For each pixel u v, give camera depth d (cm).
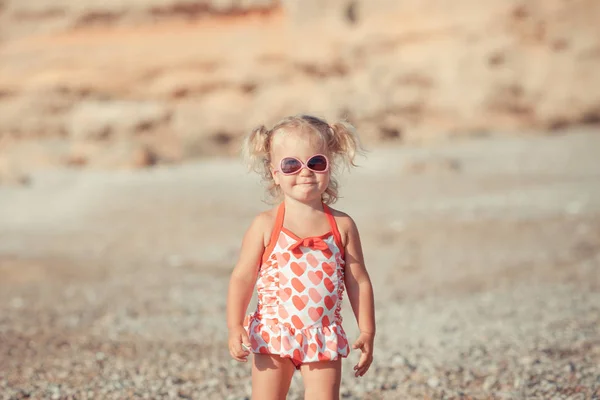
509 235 1376
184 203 2219
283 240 323
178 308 891
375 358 597
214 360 594
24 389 487
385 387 502
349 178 2434
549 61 3466
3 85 4094
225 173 2833
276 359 317
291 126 328
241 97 3938
